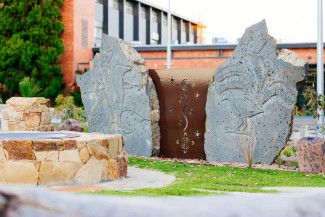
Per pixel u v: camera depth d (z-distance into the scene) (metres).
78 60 33.06
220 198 1.40
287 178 10.38
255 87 13.34
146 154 15.18
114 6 43.12
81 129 18.34
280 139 13.03
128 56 15.62
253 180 9.88
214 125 14.09
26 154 8.36
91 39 34.31
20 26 31.75
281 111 13.00
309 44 30.25
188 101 15.12
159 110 15.37
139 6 46.03
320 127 15.62
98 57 16.64
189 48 32.59
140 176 10.08
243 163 13.45
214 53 32.25
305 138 12.20
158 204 1.33
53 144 8.45
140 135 15.30
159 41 49.84
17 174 8.34
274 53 13.10
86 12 33.78
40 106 14.95
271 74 13.12
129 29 45.25
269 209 1.31
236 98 13.64
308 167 11.77
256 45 13.35
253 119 13.36
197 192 6.84
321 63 18.36
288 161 14.09
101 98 16.47
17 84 31.83
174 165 12.43
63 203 1.30
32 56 31.53
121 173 9.60
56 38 31.89
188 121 15.12
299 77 12.84
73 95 31.75
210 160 14.09
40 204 1.29
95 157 8.91
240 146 13.56
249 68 13.45
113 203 1.32
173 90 15.27
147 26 47.84
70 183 8.55
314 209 1.32
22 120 14.74
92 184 8.76
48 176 8.40
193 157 15.12
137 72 15.37
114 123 15.98
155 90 15.48
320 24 18.34
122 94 15.70
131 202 1.33
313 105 14.70
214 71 15.20
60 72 32.03
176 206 1.32
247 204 1.34
